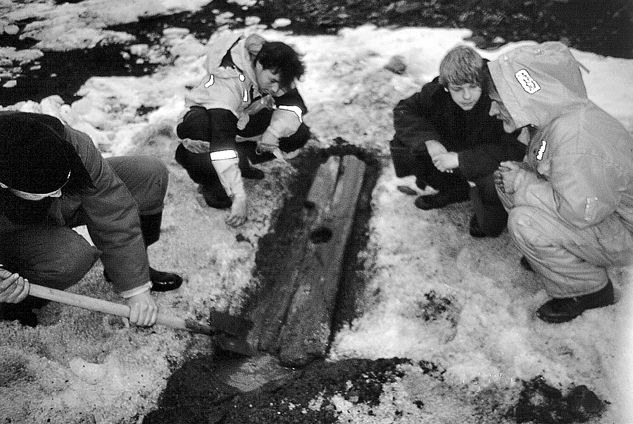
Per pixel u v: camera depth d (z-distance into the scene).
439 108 3.27
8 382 2.76
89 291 3.20
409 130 3.26
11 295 2.47
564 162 2.63
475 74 2.83
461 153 3.12
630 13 4.81
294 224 3.51
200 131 3.20
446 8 4.99
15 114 2.26
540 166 2.80
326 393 2.82
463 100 2.96
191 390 2.86
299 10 5.09
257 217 3.54
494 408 2.74
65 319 3.04
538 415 2.71
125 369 2.89
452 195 3.50
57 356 2.91
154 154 3.88
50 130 2.22
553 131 2.69
